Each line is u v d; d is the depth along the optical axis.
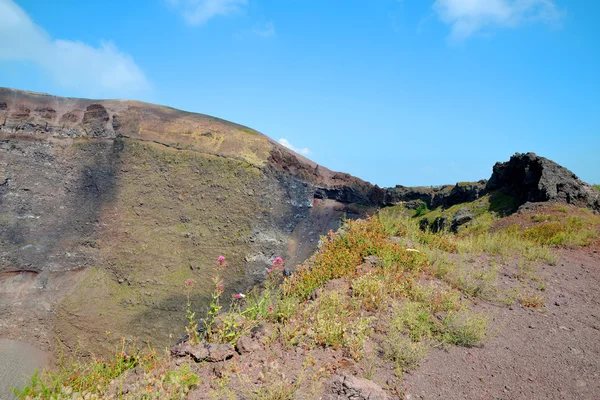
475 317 5.08
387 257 7.18
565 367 4.18
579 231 13.34
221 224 25.45
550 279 7.77
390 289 5.96
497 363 4.21
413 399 3.44
